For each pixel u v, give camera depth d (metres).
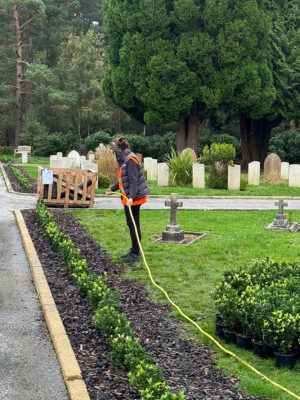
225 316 5.02
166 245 9.35
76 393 3.79
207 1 26.97
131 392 3.86
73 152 26.42
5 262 7.81
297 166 21.84
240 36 27.02
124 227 10.93
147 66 27.50
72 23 60.12
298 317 4.62
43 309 5.67
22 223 10.59
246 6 27.30
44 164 32.91
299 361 4.63
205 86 27.34
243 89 27.67
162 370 4.20
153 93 27.34
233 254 8.82
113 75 29.61
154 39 27.83
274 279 6.04
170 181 21.69
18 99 49.44
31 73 47.81
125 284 6.82
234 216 13.29
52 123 52.47
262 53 28.22
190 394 3.87
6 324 5.27
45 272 7.13
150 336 5.05
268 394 3.96
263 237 10.34
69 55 55.19
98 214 12.81
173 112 27.62
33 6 48.00
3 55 54.31
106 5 30.05
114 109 53.59
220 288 5.56
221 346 4.80
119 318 4.92
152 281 6.64
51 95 47.56
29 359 4.47
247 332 4.91
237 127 43.75
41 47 59.19
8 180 20.53
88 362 4.36
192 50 27.02
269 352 4.70
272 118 30.89
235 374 4.32
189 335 5.17
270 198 17.88
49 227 9.14
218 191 19.50
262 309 4.77
